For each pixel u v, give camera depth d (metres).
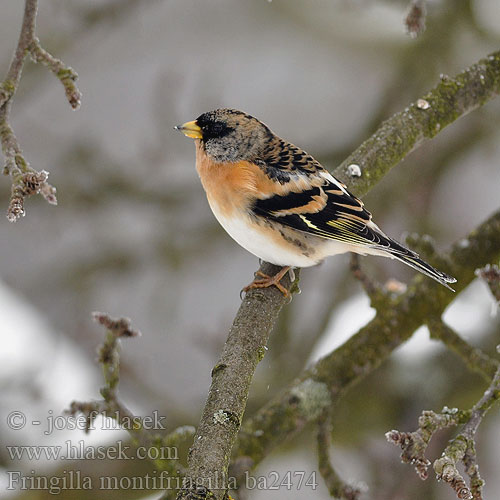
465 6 12.32
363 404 10.25
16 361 10.85
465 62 12.65
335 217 7.07
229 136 7.34
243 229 7.20
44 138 16.34
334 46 14.61
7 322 11.70
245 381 5.57
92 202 12.98
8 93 5.88
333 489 7.52
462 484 4.76
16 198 5.13
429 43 12.45
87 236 15.93
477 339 10.56
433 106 7.50
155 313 14.29
